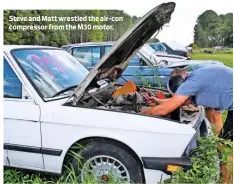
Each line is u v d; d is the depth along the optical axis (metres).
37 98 2.82
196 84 2.96
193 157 2.55
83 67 3.61
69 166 2.80
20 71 2.91
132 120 2.59
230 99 3.07
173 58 5.43
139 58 5.08
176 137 2.53
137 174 2.63
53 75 3.13
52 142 2.73
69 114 2.68
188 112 3.05
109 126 2.59
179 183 2.50
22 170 3.03
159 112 2.90
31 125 2.78
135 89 3.29
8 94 2.91
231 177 2.87
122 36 2.74
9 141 2.87
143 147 2.56
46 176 3.09
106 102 3.18
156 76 5.03
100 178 2.72
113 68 3.12
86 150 2.71
